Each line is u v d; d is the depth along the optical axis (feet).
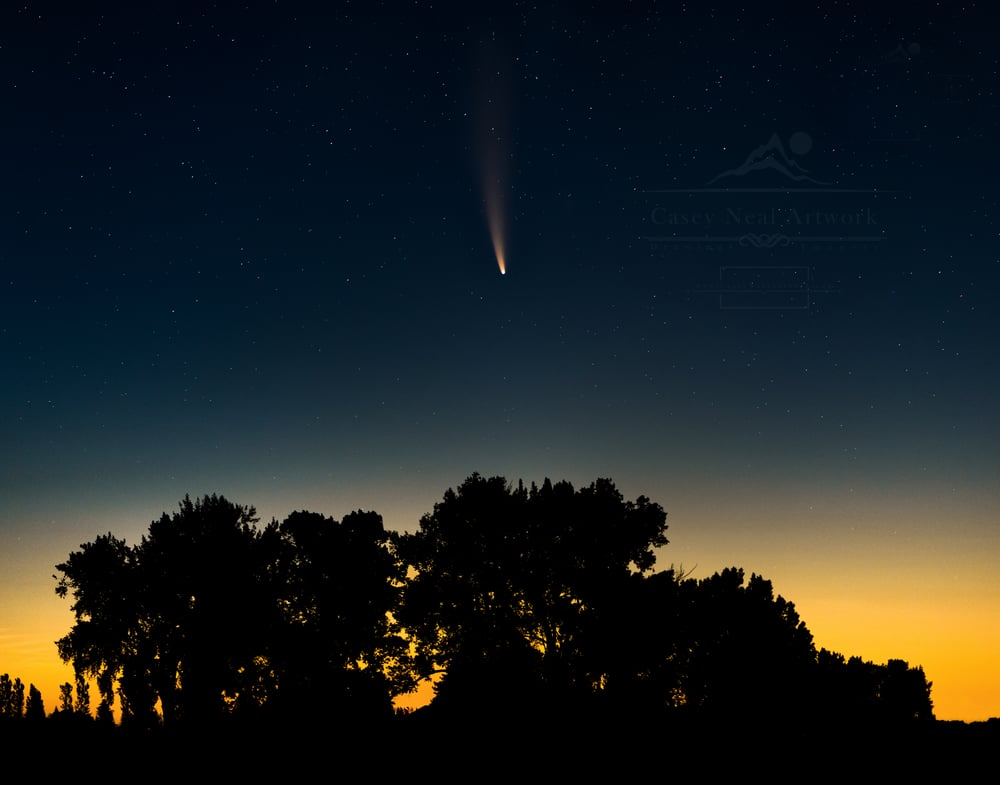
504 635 137.80
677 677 132.16
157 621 143.23
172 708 138.00
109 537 146.72
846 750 125.08
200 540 143.95
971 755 123.13
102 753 125.59
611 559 140.97
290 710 130.21
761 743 124.67
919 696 134.72
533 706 125.80
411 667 141.90
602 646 129.08
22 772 118.73
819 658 138.72
